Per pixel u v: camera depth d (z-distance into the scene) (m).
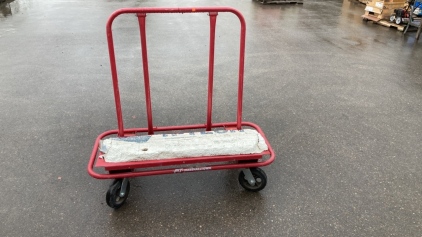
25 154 3.41
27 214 2.70
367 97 4.90
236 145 2.85
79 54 6.30
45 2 10.89
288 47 7.05
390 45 7.41
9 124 3.95
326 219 2.73
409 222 2.71
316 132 3.95
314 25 8.97
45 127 3.91
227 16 9.61
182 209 2.80
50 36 7.34
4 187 2.97
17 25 8.15
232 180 3.14
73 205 2.80
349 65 6.15
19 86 4.93
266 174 3.22
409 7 8.69
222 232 2.59
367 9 9.48
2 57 6.07
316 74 5.68
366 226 2.67
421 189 3.09
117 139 2.91
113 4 10.68
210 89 3.11
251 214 2.76
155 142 2.87
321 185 3.10
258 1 11.92
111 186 2.67
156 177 3.15
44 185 3.01
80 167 3.25
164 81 5.20
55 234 2.53
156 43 7.00
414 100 4.85
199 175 3.19
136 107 4.41
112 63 2.78
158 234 2.55
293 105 4.58
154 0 11.39
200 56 6.32
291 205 2.86
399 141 3.82
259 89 5.03
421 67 6.17
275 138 3.81
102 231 2.57
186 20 8.98
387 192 3.04
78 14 9.33
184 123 4.07
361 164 3.40
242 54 2.94
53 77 5.28
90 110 4.31
